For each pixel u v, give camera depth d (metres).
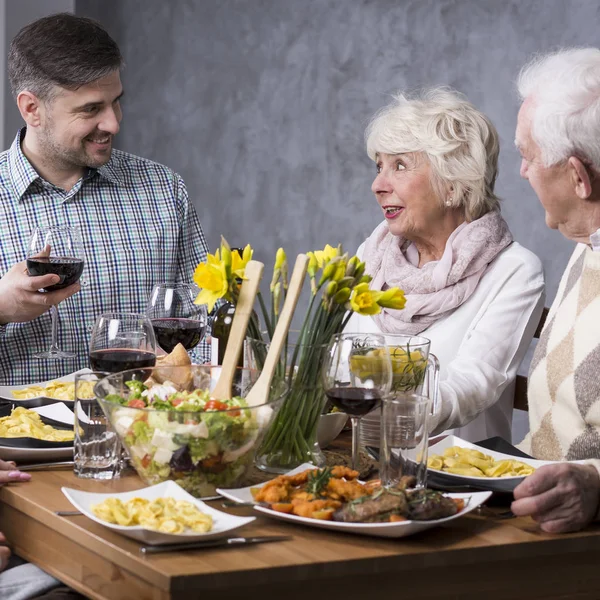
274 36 4.87
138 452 1.54
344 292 1.72
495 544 1.39
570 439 1.98
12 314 2.26
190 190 5.31
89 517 1.39
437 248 2.66
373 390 1.63
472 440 2.53
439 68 4.17
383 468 1.51
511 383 2.57
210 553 1.30
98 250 2.73
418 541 1.39
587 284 2.01
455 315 2.56
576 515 1.45
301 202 4.81
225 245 1.71
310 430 1.73
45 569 1.51
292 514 1.42
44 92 2.54
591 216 1.85
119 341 1.85
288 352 1.74
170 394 1.68
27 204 2.68
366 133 2.67
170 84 5.36
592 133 1.74
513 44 3.89
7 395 2.14
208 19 5.16
